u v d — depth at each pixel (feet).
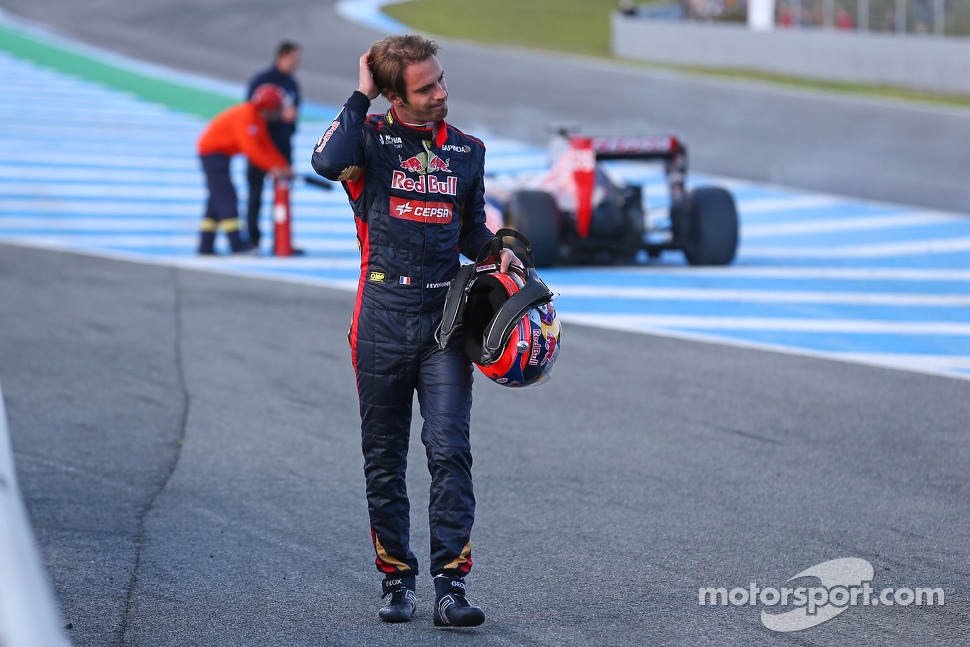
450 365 48.75
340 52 363.56
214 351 100.48
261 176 148.97
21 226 165.37
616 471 70.59
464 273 48.21
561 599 51.78
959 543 58.95
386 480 49.85
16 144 221.46
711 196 143.02
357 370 49.39
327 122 252.83
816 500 65.46
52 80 287.48
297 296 124.47
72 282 129.29
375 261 48.37
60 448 74.28
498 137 245.65
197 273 136.56
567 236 138.92
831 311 120.37
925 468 71.56
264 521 61.87
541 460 72.74
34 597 26.71
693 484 68.13
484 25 458.91
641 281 135.13
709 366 97.86
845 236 165.68
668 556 57.00
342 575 54.70
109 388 88.63
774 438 77.61
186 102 270.26
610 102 293.64
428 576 55.47
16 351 99.09
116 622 48.73
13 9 427.33
